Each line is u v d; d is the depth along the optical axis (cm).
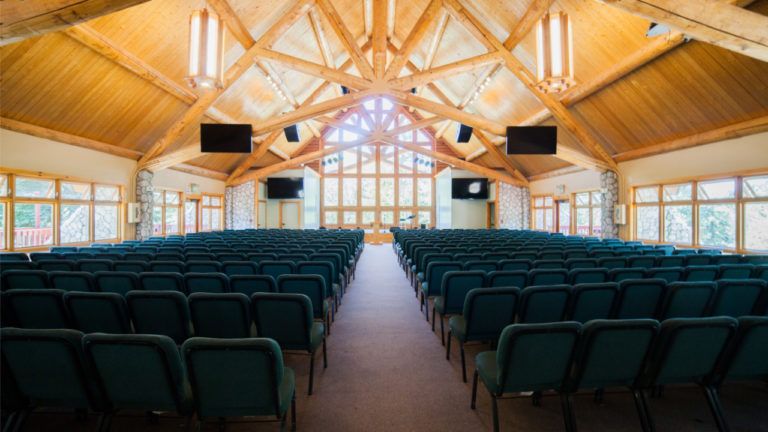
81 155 816
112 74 737
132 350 181
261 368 184
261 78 1147
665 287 314
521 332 198
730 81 630
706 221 770
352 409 255
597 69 819
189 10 747
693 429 229
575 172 1304
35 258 502
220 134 912
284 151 1753
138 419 246
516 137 947
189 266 434
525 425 235
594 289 303
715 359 209
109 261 429
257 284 364
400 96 962
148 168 995
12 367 187
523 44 906
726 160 714
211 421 243
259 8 898
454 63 934
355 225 1898
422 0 1064
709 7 365
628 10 375
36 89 653
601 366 208
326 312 400
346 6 1150
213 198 1512
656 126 840
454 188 1844
